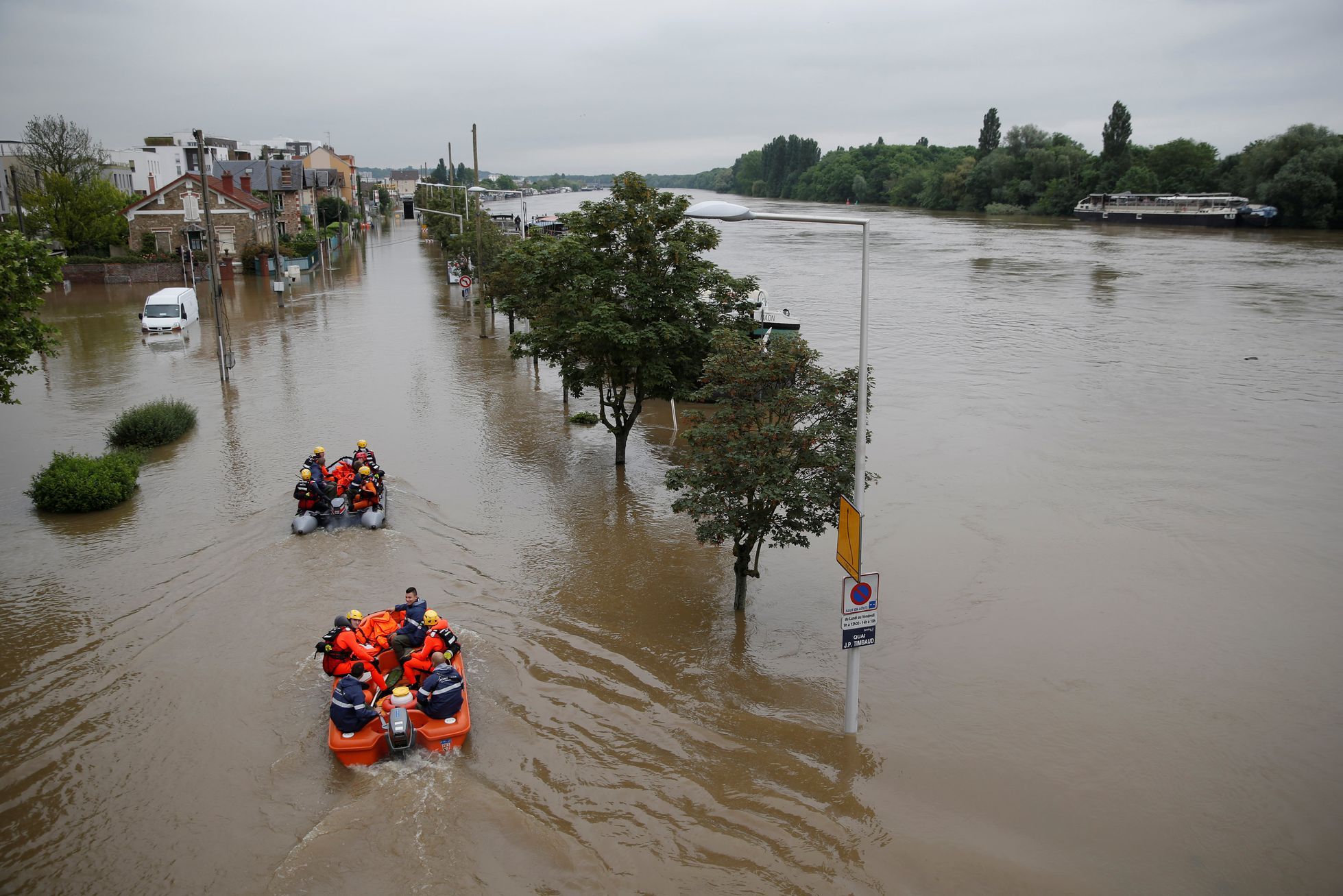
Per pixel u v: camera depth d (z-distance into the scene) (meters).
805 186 199.62
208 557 16.91
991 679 13.66
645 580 16.66
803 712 12.60
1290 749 12.05
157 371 33.66
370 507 18.70
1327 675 13.95
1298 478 23.28
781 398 14.33
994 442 26.22
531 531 18.81
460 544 17.94
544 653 13.81
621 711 12.39
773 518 14.73
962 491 22.05
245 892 8.98
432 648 12.02
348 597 15.35
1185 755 11.86
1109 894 9.38
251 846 9.62
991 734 12.20
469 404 29.39
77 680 12.68
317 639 13.89
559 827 9.98
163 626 14.24
